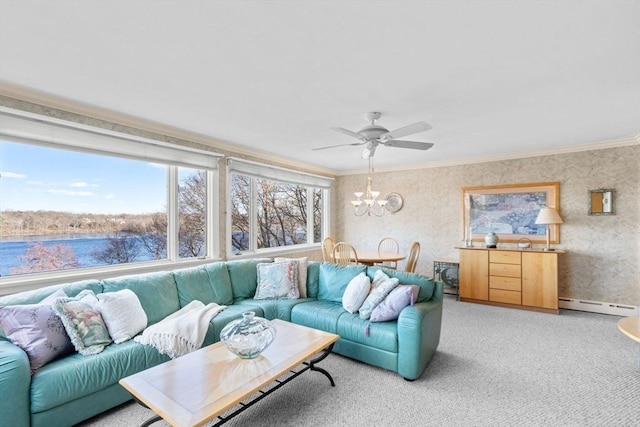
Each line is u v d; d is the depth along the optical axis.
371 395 2.21
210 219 3.99
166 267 3.46
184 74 2.14
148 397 1.54
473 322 3.74
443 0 1.40
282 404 2.12
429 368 2.60
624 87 2.33
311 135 3.68
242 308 2.95
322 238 6.26
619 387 2.29
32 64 1.99
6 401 1.60
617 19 1.54
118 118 2.97
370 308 2.75
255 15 1.51
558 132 3.56
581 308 4.24
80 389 1.83
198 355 2.00
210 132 3.56
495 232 4.84
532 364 2.66
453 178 5.22
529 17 1.53
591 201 4.20
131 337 2.26
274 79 2.21
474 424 1.90
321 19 1.54
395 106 2.72
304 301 3.27
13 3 1.40
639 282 3.93
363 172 6.18
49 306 2.04
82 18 1.52
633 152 3.96
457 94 2.46
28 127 2.47
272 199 5.24
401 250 5.71
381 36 1.69
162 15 1.50
